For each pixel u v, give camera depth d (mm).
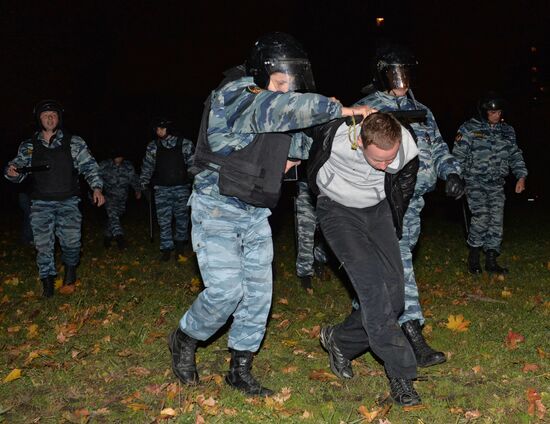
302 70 4289
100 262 9977
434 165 5320
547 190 20484
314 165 4391
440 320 6543
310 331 6184
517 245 11062
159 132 9906
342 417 4402
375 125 4020
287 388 4801
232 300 4547
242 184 4371
